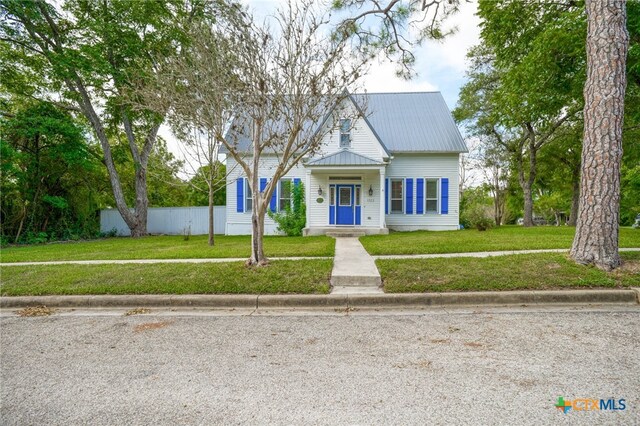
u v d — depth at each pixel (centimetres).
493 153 2566
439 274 588
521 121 1611
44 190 1723
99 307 529
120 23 1574
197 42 686
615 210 574
